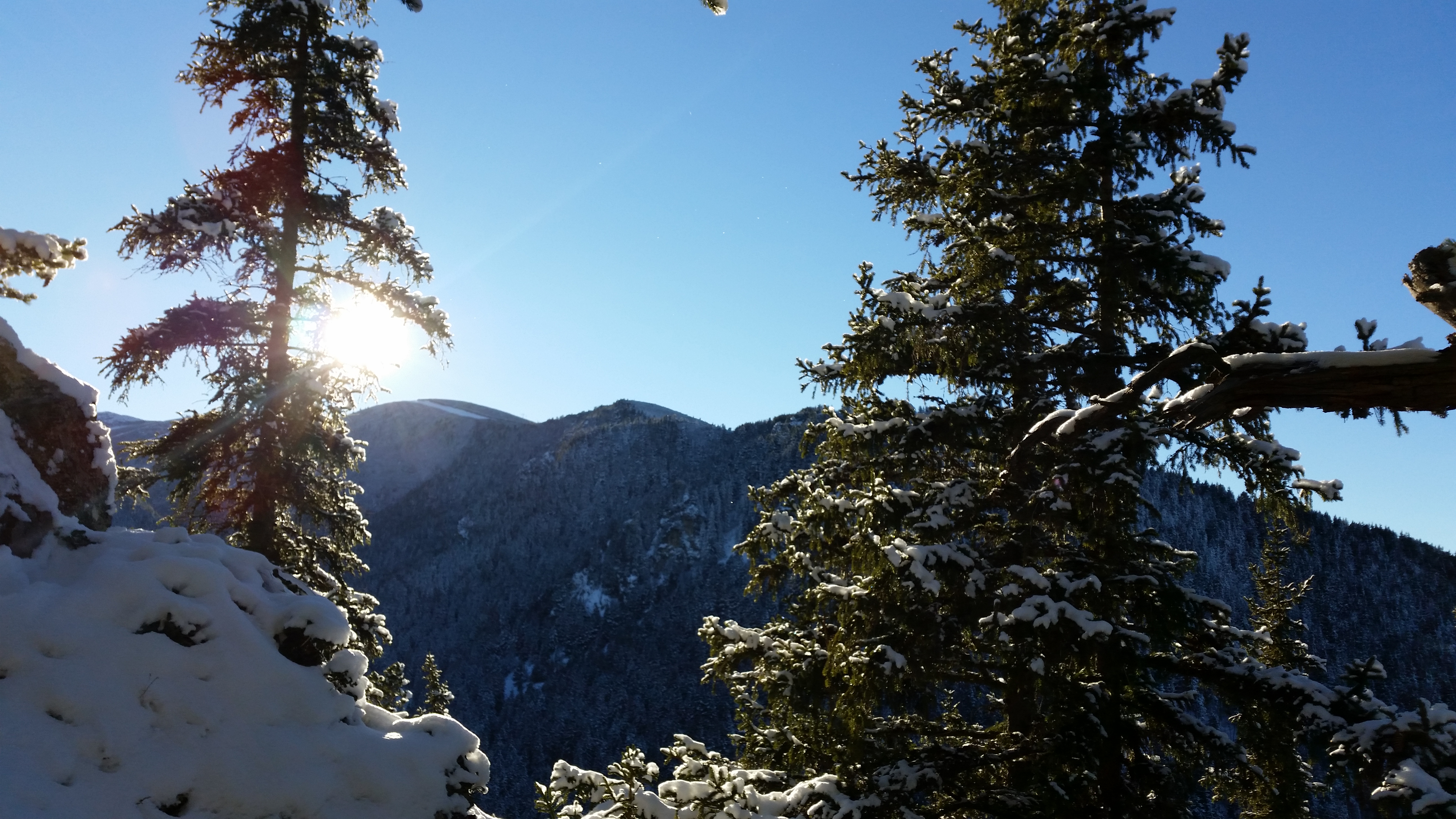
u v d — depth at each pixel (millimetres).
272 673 7207
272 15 12961
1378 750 6207
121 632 6641
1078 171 9492
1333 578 109250
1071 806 7824
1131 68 10023
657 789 7520
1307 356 4285
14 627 6203
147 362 11656
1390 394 4105
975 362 9500
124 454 12570
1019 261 9969
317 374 13039
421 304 13445
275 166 13258
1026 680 8422
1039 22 10797
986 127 10172
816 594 8766
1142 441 7270
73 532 7391
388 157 14117
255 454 12703
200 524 12633
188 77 13023
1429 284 3777
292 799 6684
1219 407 4691
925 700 9188
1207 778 9133
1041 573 8828
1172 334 10234
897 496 8445
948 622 8594
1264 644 9586
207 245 11531
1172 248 9422
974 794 9094
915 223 11195
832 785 8156
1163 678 8922
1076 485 7781
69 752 5793
